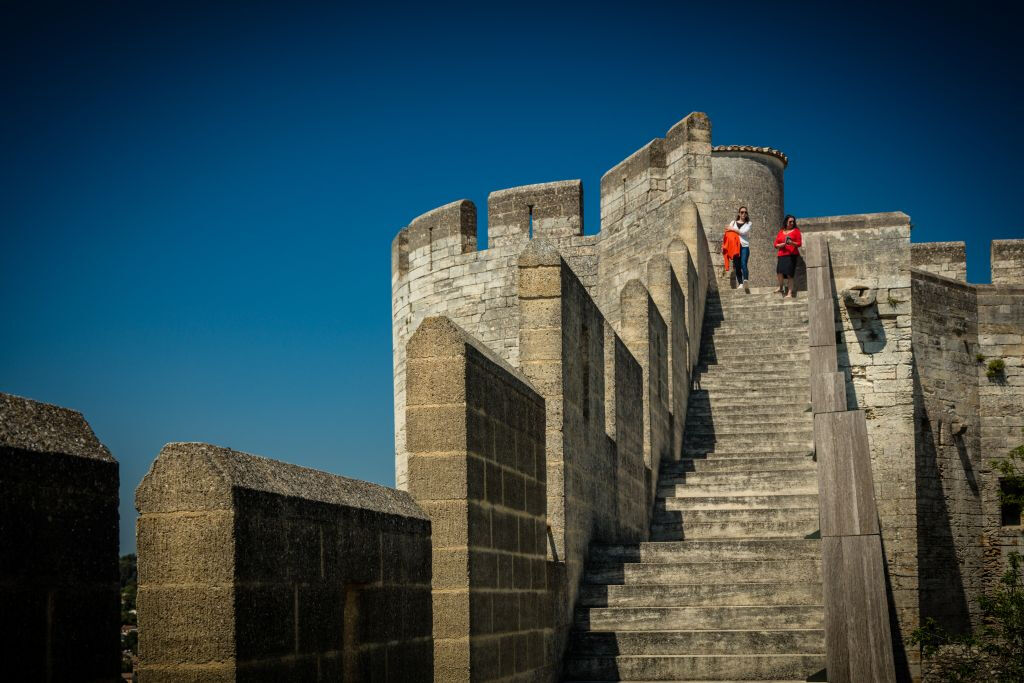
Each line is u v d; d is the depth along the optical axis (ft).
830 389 46.24
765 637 38.01
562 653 36.81
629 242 84.07
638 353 54.75
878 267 64.18
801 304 75.92
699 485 56.80
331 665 17.26
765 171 91.45
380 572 19.69
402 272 104.63
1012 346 70.49
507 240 93.09
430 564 22.80
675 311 63.26
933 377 66.90
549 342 36.68
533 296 36.73
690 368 68.74
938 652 56.54
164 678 14.08
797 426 63.57
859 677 34.12
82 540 13.10
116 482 13.80
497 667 27.02
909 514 62.28
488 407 27.07
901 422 62.95
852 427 36.76
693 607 39.93
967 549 67.46
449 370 24.93
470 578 24.72
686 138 77.82
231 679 14.10
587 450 41.68
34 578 12.27
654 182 81.20
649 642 38.17
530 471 31.60
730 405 66.44
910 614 61.72
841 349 64.28
